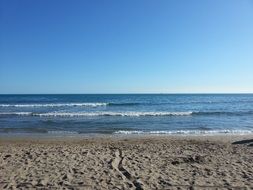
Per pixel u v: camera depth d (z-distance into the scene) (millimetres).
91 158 10547
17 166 9305
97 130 22109
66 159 10328
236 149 13016
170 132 21188
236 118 32406
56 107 51656
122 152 11836
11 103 66625
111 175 8422
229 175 8508
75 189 7223
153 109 48156
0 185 7418
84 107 51875
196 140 16719
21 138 17859
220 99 98312
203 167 9438
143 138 17828
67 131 21531
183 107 54250
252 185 7602
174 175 8461
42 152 11547
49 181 7789
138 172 8750
